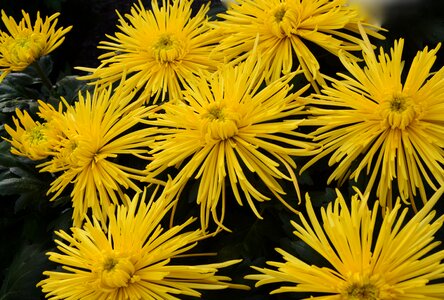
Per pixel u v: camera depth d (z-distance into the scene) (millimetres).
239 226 634
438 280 554
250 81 617
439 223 538
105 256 566
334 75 675
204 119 594
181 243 574
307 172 614
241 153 593
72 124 647
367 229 542
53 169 647
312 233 552
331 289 532
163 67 675
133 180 668
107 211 617
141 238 580
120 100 666
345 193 632
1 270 731
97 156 638
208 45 694
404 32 682
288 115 604
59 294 570
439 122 583
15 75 798
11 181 687
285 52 642
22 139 658
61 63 1325
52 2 1209
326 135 592
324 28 640
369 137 583
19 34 728
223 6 757
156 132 624
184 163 640
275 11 643
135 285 566
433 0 669
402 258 534
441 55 717
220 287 568
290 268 541
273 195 621
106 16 1400
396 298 526
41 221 707
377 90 595
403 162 574
